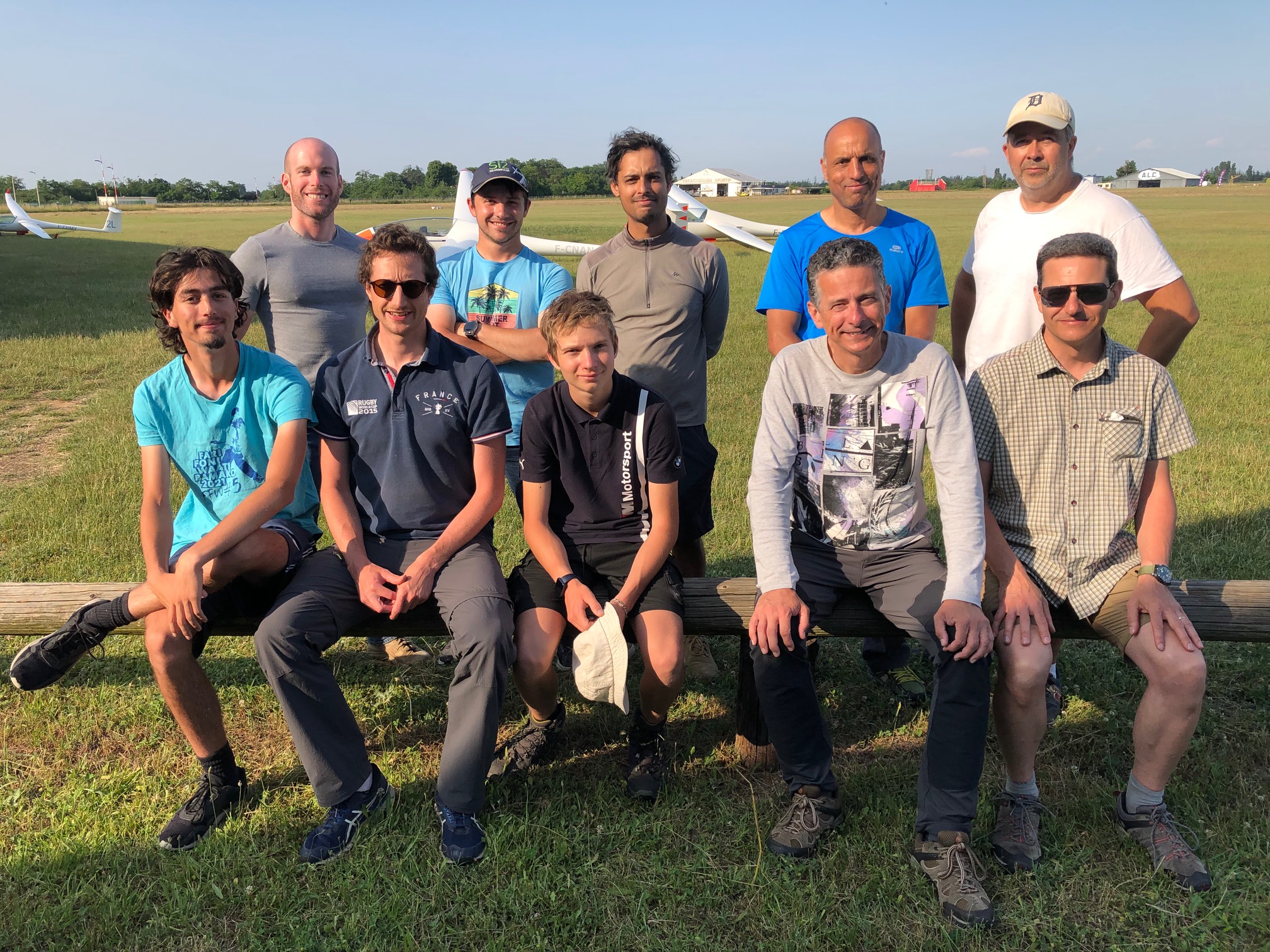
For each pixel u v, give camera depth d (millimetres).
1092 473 2643
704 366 3604
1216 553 4434
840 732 3236
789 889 2369
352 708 3375
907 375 2652
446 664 3650
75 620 2660
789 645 2459
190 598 2512
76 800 2756
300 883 2422
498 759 2932
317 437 2977
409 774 2930
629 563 2895
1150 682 2410
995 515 2814
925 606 2582
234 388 2791
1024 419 2693
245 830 2627
